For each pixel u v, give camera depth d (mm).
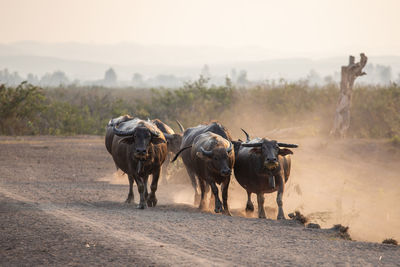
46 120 129500
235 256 26125
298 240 30359
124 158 43625
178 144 56562
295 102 116188
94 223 33094
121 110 131000
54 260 24938
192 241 29156
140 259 25125
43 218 34156
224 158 39344
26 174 63188
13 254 25844
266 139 40188
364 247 28734
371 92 114188
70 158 80000
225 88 129375
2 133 115750
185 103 127875
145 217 36438
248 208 44344
